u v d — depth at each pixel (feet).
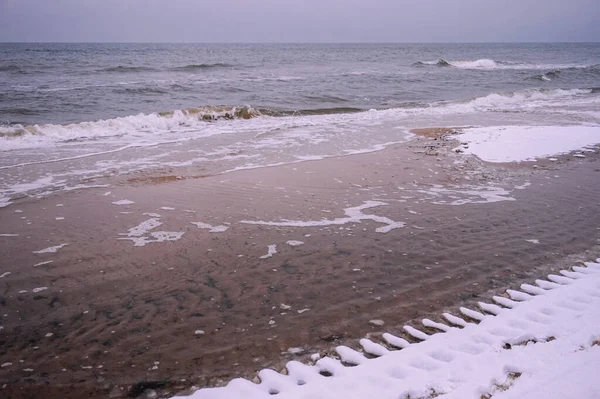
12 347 11.41
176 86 77.51
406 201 23.43
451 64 155.12
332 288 14.47
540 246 17.83
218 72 114.42
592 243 18.17
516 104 64.80
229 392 9.59
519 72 124.36
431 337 11.57
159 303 13.56
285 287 14.53
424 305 13.43
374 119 51.47
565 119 49.80
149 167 29.89
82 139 39.60
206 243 17.99
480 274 15.44
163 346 11.47
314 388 9.53
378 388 9.45
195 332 12.05
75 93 67.05
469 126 45.88
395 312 13.03
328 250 17.39
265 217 20.92
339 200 23.48
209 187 25.43
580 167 30.42
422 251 17.34
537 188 25.84
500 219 20.86
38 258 16.53
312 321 12.57
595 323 11.61
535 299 13.29
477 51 318.65
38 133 40.75
